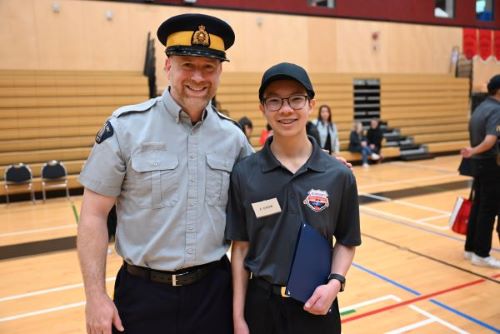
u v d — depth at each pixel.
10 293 3.62
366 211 6.19
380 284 3.64
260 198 1.55
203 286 1.58
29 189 7.38
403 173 9.39
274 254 1.54
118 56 9.42
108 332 1.39
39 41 8.76
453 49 13.62
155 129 1.52
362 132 10.80
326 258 1.54
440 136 12.38
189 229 1.52
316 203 1.53
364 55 12.27
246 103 10.21
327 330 1.56
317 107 11.08
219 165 1.59
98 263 1.44
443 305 3.24
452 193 7.25
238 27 10.64
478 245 3.97
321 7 11.59
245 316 1.62
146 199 1.50
